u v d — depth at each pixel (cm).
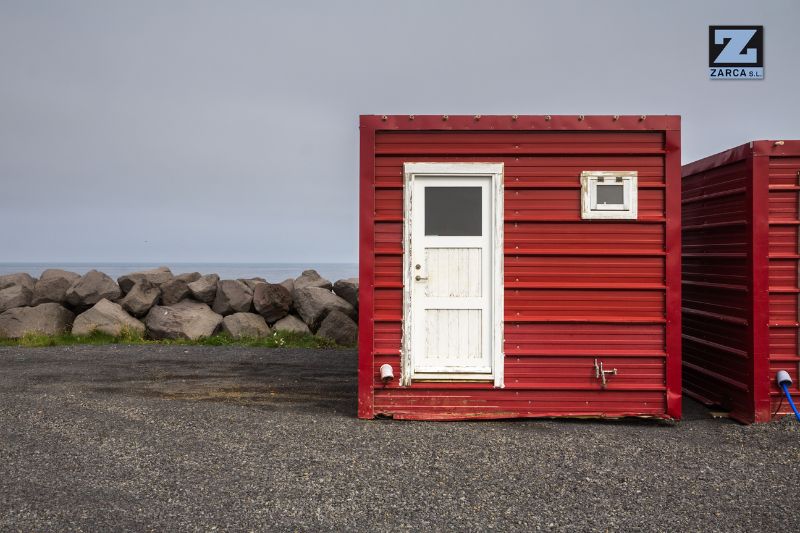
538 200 655
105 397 737
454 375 655
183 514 407
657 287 649
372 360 652
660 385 650
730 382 689
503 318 652
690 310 799
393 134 660
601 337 653
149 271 1295
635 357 653
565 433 604
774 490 458
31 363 962
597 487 459
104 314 1207
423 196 661
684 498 441
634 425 641
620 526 396
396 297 657
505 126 655
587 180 652
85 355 1034
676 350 648
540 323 654
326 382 849
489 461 514
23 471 482
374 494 443
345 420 645
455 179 661
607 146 654
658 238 653
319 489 450
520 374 653
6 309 1238
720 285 718
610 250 652
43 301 1253
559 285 652
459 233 661
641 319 650
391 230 658
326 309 1238
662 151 651
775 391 654
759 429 623
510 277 654
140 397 741
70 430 593
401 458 519
